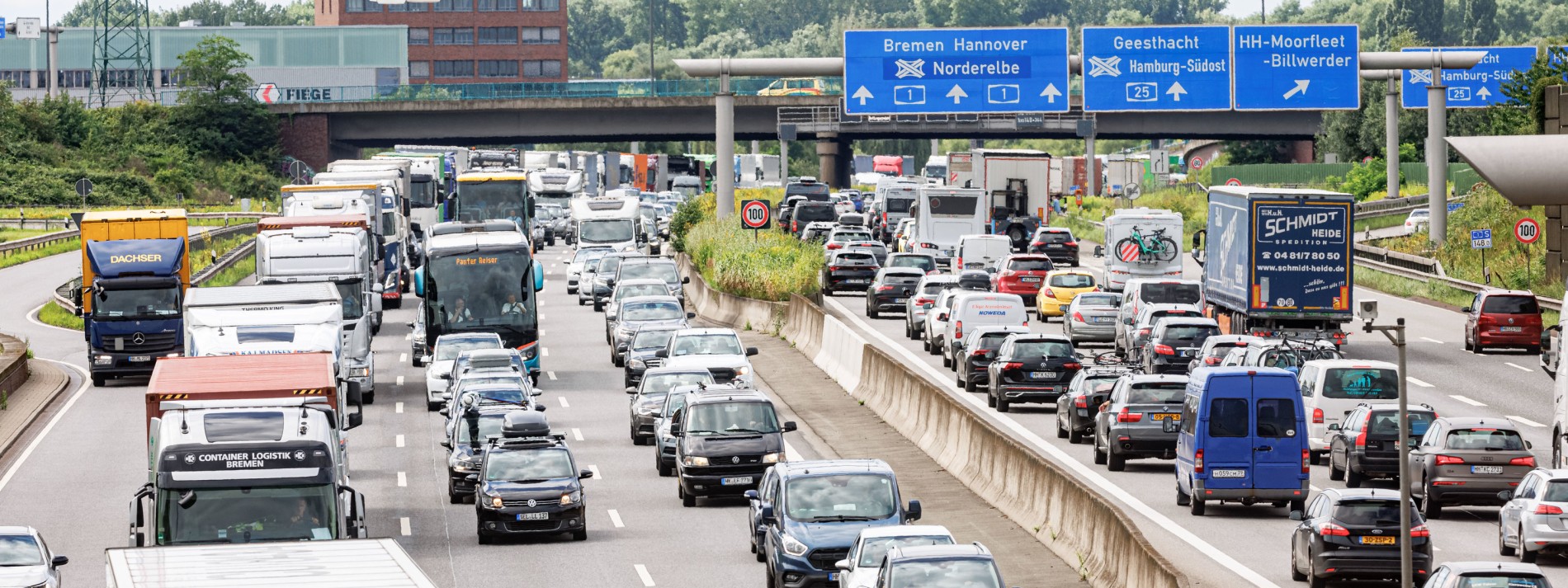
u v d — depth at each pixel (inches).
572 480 3435.0
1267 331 5241.1
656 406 4544.8
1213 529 3228.3
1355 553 2642.7
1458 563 2285.9
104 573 3152.1
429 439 4734.3
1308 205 5187.0
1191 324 5017.2
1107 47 7239.2
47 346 6978.4
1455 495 3351.4
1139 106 7249.0
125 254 5856.3
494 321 5689.0
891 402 4744.1
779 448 3806.6
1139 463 4035.4
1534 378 5275.6
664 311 6127.0
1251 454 3319.4
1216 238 5610.2
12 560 2664.9
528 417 3703.3
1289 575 2810.0
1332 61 7185.0
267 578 1809.8
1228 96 7219.5
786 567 2758.4
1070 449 4178.2
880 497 2856.8
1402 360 2295.8
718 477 3762.3
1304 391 3998.5
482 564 3208.7
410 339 6914.4
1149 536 3147.1
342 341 4015.8
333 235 5487.2
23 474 4291.3
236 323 3973.9
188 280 5944.9
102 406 5442.9
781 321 6702.8
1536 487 2933.1
